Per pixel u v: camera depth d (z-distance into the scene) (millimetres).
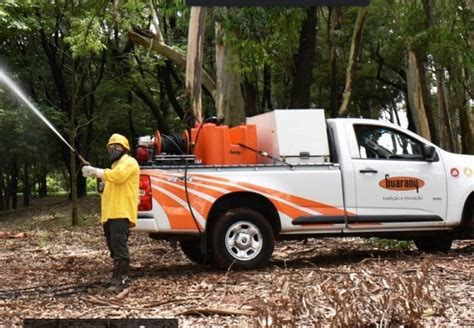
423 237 11477
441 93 21375
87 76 28844
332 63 24078
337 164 9992
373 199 10117
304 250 12125
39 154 29625
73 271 10227
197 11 14797
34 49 29016
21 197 53438
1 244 14945
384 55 30672
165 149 9578
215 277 8898
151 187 9156
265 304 5672
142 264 10922
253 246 9516
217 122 10102
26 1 20094
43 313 6988
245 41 15711
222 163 9742
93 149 32688
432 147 10570
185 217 9242
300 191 9766
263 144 10242
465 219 11000
